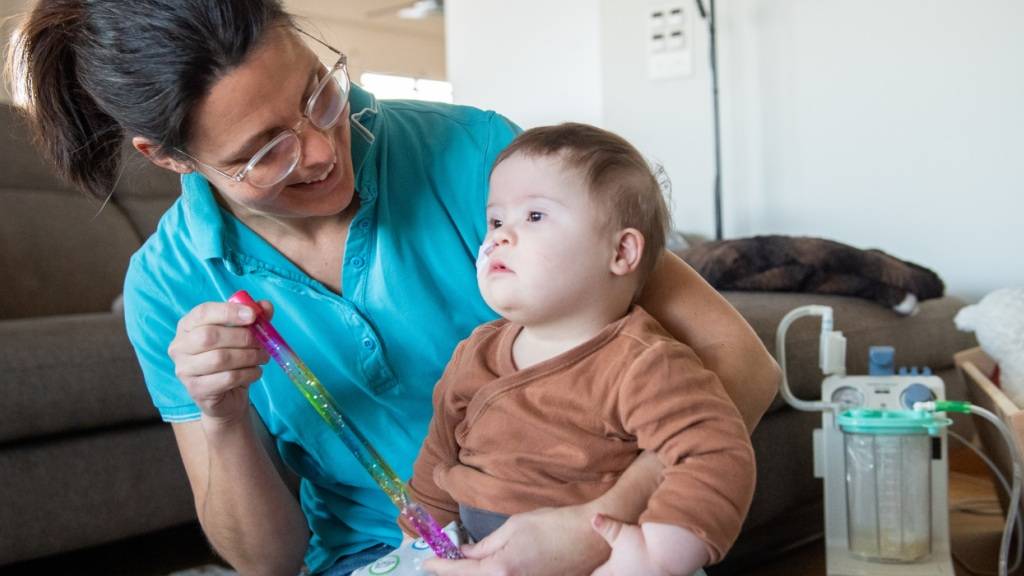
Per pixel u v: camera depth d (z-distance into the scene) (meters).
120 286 2.71
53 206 2.71
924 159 2.63
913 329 2.21
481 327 1.13
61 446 1.94
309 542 1.28
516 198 1.04
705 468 0.89
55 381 1.89
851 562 1.78
